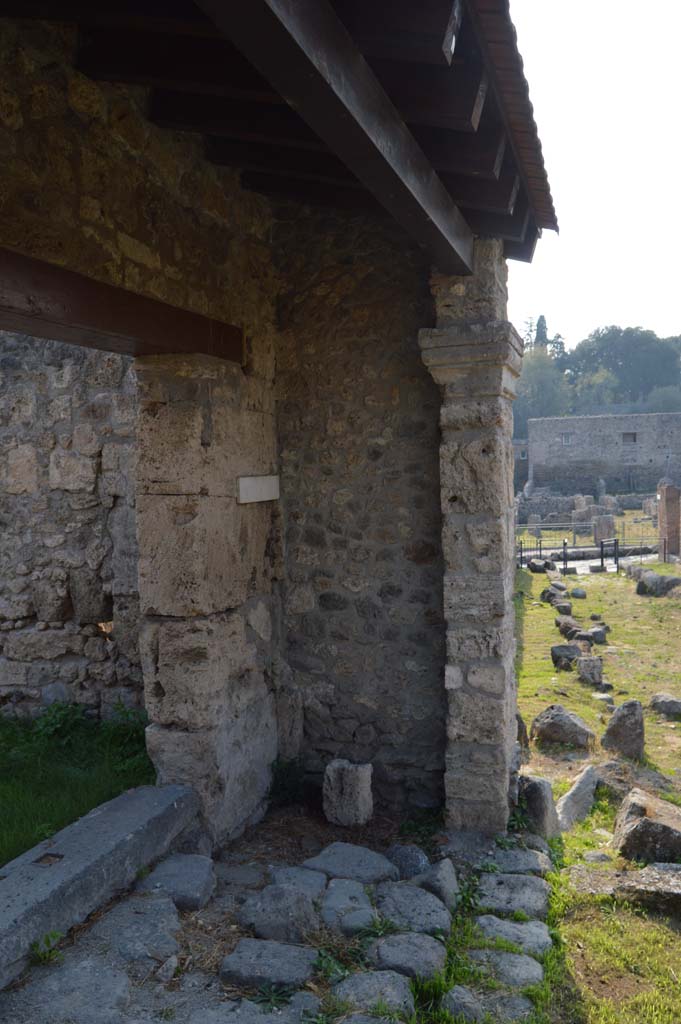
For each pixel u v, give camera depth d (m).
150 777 4.82
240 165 4.25
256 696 4.86
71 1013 2.80
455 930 3.58
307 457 5.12
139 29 3.18
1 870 3.39
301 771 5.11
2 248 2.91
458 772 4.56
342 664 5.06
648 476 38.16
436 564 4.85
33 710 6.22
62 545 6.14
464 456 4.53
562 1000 3.24
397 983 3.06
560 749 6.48
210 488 4.35
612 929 3.80
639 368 73.81
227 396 4.52
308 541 5.13
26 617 6.26
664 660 9.77
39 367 6.12
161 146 3.93
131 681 6.00
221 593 4.45
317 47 2.23
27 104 3.10
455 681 4.55
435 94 2.88
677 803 5.40
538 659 9.81
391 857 4.20
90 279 3.37
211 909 3.65
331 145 2.71
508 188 3.78
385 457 4.94
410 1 2.42
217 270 4.45
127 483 5.93
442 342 4.50
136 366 4.32
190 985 3.06
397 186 3.10
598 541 22.64
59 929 3.22
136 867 3.73
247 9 1.91
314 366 5.09
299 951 3.25
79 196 3.37
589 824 5.10
